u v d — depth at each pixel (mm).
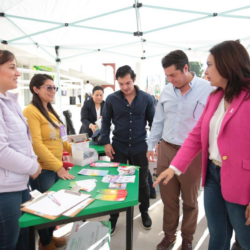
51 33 3369
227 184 1031
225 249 1239
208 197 1233
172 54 1499
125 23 3092
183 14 2844
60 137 1786
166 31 3357
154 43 3811
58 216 1011
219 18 2914
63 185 1396
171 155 1739
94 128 2760
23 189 1281
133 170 1630
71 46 3932
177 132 1698
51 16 2793
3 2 2367
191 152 1332
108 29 3252
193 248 1914
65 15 2809
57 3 2498
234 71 974
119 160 2186
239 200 1001
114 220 2148
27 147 1306
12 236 1241
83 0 2480
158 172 1854
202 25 3129
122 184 1383
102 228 1516
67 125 3760
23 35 3088
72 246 1322
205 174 1230
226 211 1204
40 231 1718
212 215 1233
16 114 1306
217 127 1109
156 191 3139
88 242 1359
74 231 1484
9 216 1210
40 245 1847
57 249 1841
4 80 1218
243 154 971
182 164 1324
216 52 1024
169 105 1718
